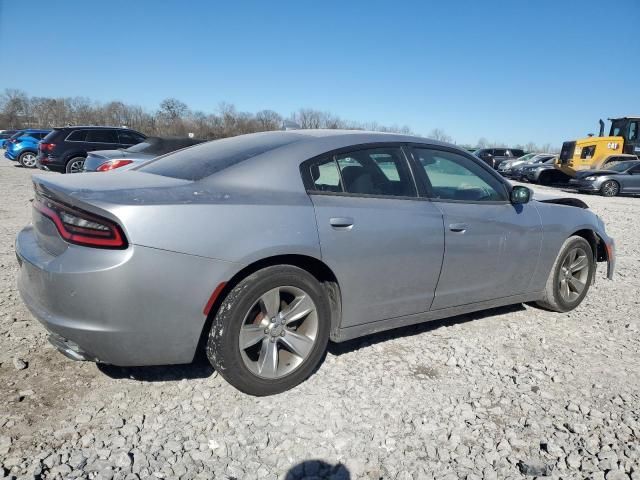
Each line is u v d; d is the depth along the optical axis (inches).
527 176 1031.0
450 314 151.3
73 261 99.9
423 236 135.7
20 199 408.8
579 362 142.9
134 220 99.0
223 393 117.3
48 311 104.1
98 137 597.3
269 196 116.1
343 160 130.6
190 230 103.0
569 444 105.3
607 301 199.0
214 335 109.7
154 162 141.9
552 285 175.9
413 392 122.0
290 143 128.6
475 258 149.3
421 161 145.0
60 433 99.8
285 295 119.3
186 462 94.7
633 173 796.0
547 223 168.7
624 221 450.3
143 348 104.0
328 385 123.3
